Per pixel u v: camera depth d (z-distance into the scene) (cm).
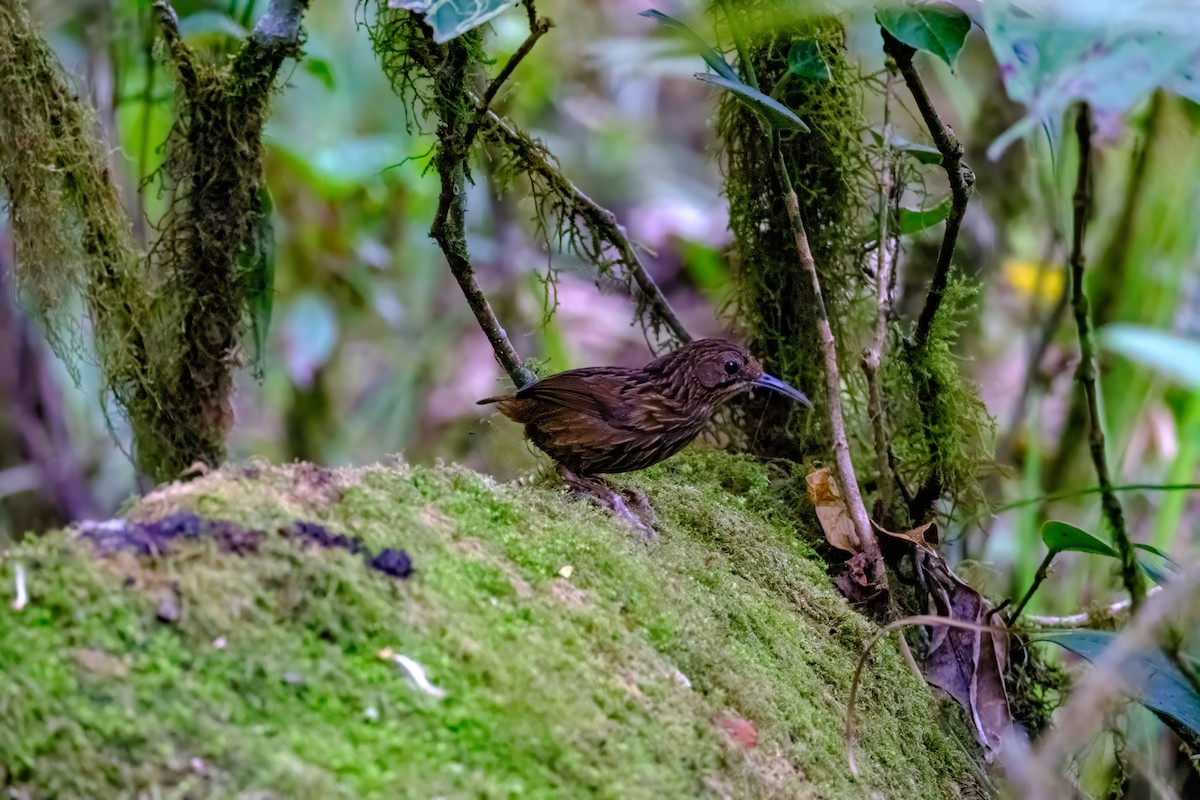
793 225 792
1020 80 450
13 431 1234
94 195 804
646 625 573
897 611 790
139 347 841
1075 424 1127
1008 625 814
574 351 1387
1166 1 439
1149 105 1041
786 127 745
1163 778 910
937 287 801
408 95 1495
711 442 1005
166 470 872
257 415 1447
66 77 792
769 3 770
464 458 1393
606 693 490
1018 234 1266
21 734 385
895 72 838
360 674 441
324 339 1304
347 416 1464
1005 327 1305
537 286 1330
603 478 841
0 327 1185
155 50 838
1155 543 998
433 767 421
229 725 407
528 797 425
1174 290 1090
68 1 1088
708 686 566
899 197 865
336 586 462
